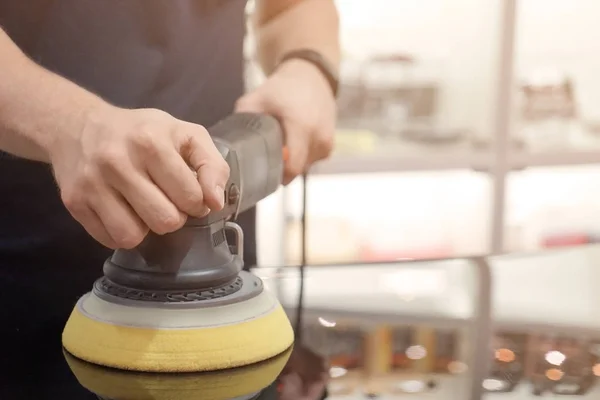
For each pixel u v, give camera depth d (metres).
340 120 1.37
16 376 0.44
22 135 0.48
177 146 0.43
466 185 1.44
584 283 0.71
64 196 0.44
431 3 1.38
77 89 0.50
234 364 0.45
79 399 0.41
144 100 0.87
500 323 0.58
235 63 0.94
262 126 0.63
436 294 0.67
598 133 1.46
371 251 1.41
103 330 0.45
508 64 1.38
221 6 0.91
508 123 1.40
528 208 1.47
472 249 1.45
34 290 0.64
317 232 1.38
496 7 1.37
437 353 0.51
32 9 0.80
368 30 1.37
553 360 0.50
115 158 0.42
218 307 0.46
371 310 0.61
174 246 0.45
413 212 1.44
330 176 1.39
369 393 0.45
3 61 0.52
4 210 0.76
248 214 0.84
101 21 0.83
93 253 0.74
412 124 1.40
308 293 0.66
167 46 0.87
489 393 0.45
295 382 0.45
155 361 0.44
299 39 0.89
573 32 1.45
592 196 1.49
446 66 1.40
